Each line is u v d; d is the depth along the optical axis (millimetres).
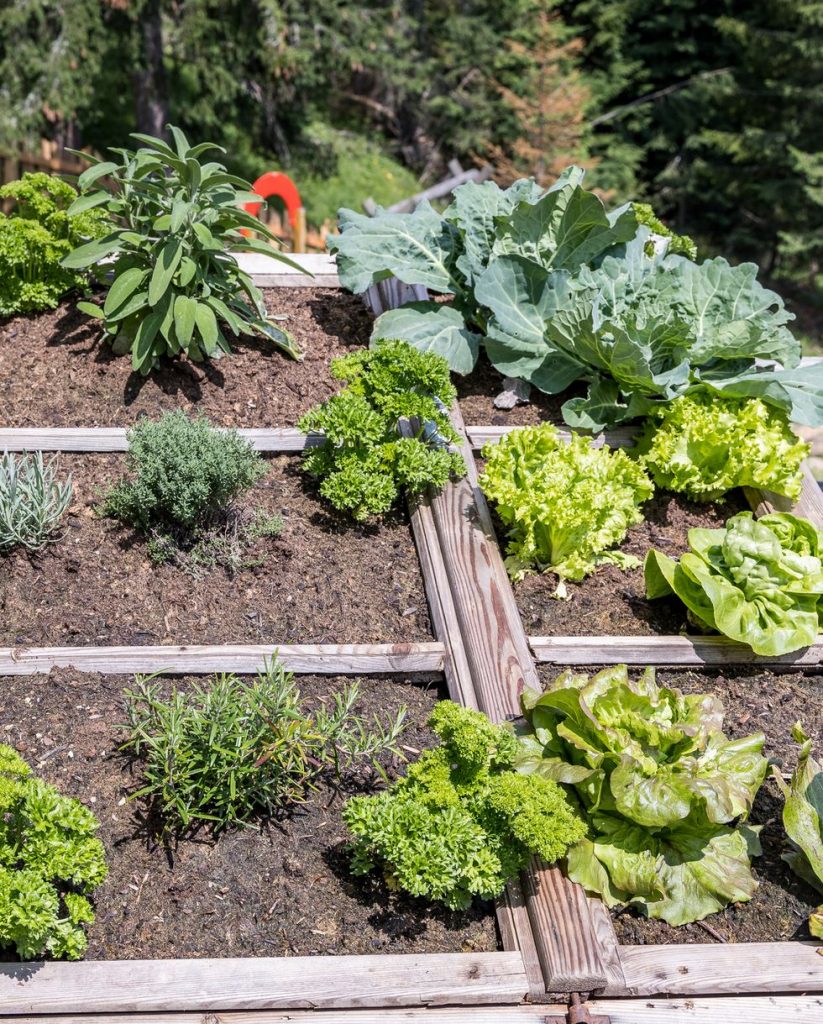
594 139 15656
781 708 3301
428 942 2582
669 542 3797
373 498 3596
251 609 3324
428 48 15555
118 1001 2332
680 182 15953
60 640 3160
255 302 4191
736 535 3326
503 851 2600
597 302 4109
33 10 10094
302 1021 2361
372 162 15352
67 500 3461
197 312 3871
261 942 2531
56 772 2799
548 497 3428
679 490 3930
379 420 3590
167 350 4086
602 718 2801
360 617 3350
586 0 15906
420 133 16062
